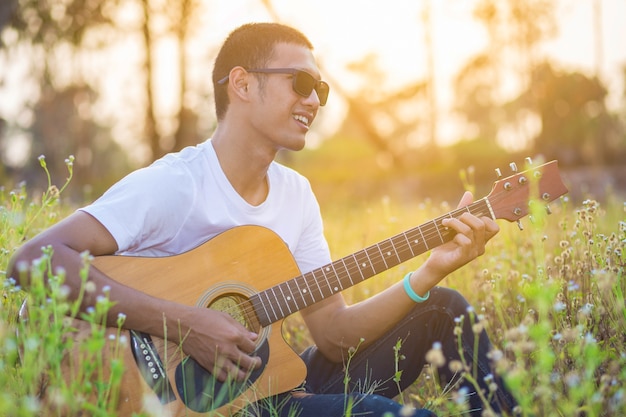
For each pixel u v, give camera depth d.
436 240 2.84
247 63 2.88
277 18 20.28
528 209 2.86
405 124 39.12
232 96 2.91
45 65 22.62
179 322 2.46
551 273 3.04
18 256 2.52
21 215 3.11
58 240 2.54
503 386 2.49
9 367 2.12
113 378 1.88
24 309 2.47
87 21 21.94
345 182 26.58
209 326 2.54
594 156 31.22
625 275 2.63
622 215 5.43
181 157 2.87
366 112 29.92
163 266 2.71
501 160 29.03
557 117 32.62
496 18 33.22
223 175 2.86
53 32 21.50
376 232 5.61
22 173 24.25
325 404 2.47
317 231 3.15
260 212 2.92
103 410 1.89
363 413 2.35
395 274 4.33
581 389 1.85
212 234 2.84
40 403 2.14
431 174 26.92
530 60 33.56
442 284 3.88
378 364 2.86
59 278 1.93
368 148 38.88
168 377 2.54
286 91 2.86
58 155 25.73
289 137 2.89
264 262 2.81
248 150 2.88
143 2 23.27
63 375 2.39
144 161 25.91
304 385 2.85
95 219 2.62
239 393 2.52
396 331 2.86
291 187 3.05
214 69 2.99
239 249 2.80
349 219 8.04
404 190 25.53
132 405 2.48
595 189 19.83
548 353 1.82
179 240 2.83
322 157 39.16
